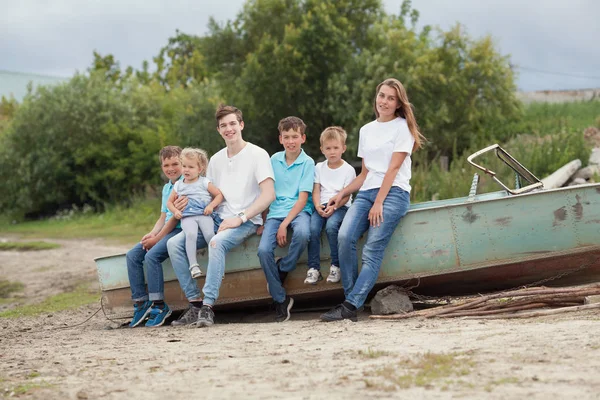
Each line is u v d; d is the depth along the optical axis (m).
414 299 7.17
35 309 10.72
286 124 7.09
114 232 26.25
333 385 3.90
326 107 27.02
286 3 28.84
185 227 7.11
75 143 36.00
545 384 3.63
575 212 6.45
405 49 25.92
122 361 5.14
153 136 34.94
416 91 25.12
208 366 4.71
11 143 37.28
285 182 7.13
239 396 3.81
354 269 6.67
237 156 7.23
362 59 26.22
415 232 6.74
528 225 6.53
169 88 49.56
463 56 26.08
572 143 19.92
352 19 28.06
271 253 6.88
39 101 36.88
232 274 7.27
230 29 29.41
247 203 7.17
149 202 32.16
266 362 4.70
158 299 7.36
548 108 29.66
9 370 5.10
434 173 20.14
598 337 4.59
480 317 6.19
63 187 36.38
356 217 6.63
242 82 27.25
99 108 36.53
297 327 6.34
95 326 8.08
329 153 7.00
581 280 6.76
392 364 4.30
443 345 4.84
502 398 3.45
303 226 6.83
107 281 7.80
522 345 4.59
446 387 3.68
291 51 26.78
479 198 7.79
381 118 6.83
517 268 6.68
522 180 8.77
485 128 27.03
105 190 36.22
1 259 20.39
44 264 18.05
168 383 4.24
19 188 37.03
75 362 5.23
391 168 6.55
